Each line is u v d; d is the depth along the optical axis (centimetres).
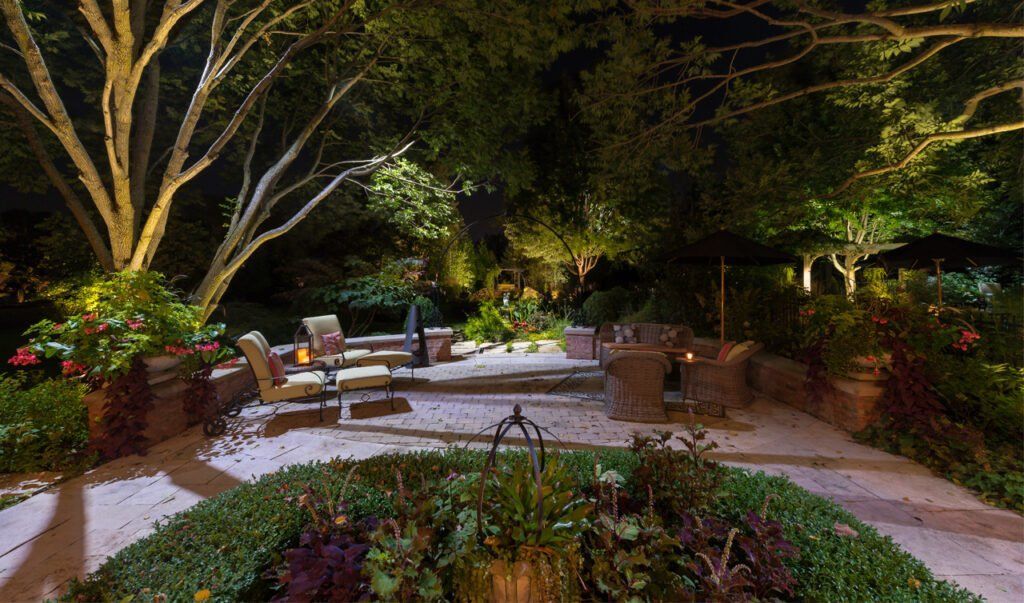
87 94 775
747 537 224
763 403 627
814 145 1096
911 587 210
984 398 444
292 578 193
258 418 587
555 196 2003
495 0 709
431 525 222
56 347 452
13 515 335
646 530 214
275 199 877
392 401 646
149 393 471
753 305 780
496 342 1373
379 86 999
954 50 889
